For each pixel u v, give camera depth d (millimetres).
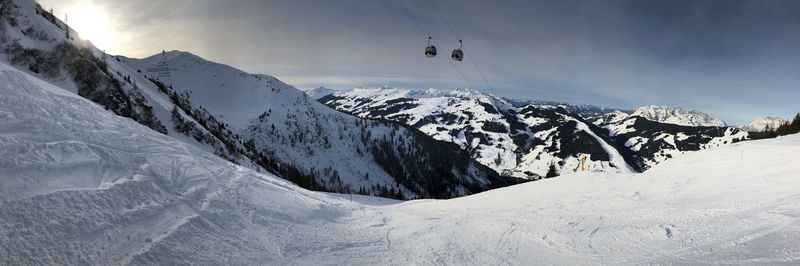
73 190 7703
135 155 12203
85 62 85312
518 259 8570
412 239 10891
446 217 14609
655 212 11219
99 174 9469
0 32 76500
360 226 12758
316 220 12680
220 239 8398
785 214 7859
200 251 7523
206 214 9469
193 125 101562
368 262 8531
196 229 8398
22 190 7074
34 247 5883
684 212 10555
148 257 6645
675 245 7801
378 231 12008
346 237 10734
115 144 12641
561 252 8797
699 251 6898
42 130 10609
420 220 14055
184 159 14422
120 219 7586
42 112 12250
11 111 11031
